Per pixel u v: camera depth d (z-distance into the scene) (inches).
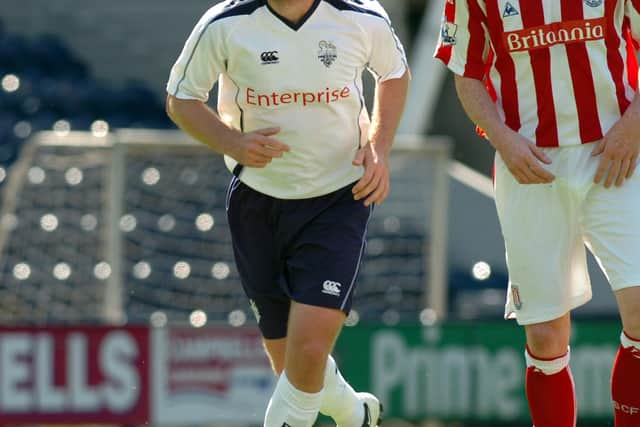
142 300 1194.0
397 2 1936.5
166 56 1993.1
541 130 587.5
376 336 1043.9
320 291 588.1
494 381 1048.2
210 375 1028.5
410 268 1256.2
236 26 581.3
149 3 2046.0
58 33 1999.3
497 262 1413.6
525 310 605.0
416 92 1686.8
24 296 1181.1
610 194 579.8
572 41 577.0
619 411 603.2
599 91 580.7
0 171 1599.4
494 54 597.9
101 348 1019.9
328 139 596.4
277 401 600.7
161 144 1203.9
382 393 1041.5
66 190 1190.3
